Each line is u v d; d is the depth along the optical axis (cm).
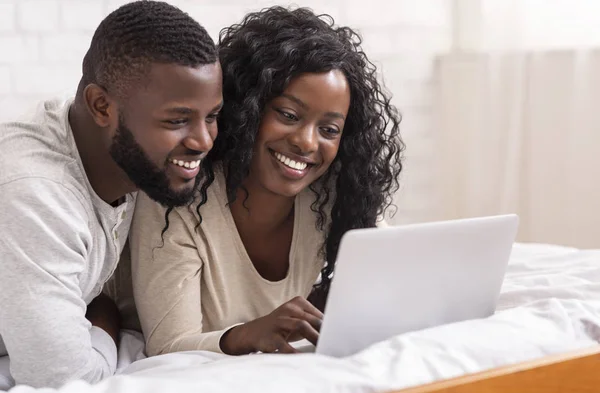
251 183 153
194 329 146
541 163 312
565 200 308
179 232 148
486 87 323
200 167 148
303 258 162
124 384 101
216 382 102
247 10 297
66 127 130
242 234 157
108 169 130
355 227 162
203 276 153
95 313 154
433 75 333
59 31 274
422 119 332
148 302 147
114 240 139
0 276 120
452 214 336
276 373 106
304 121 146
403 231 118
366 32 320
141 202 149
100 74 124
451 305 132
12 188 121
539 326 125
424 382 107
